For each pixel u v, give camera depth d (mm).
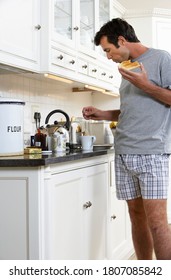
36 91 3014
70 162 2139
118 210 3051
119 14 4141
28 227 1825
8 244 1854
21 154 2113
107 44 2307
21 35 2223
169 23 4320
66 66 2650
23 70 2334
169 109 2180
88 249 2410
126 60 2307
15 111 2064
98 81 3273
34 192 1813
